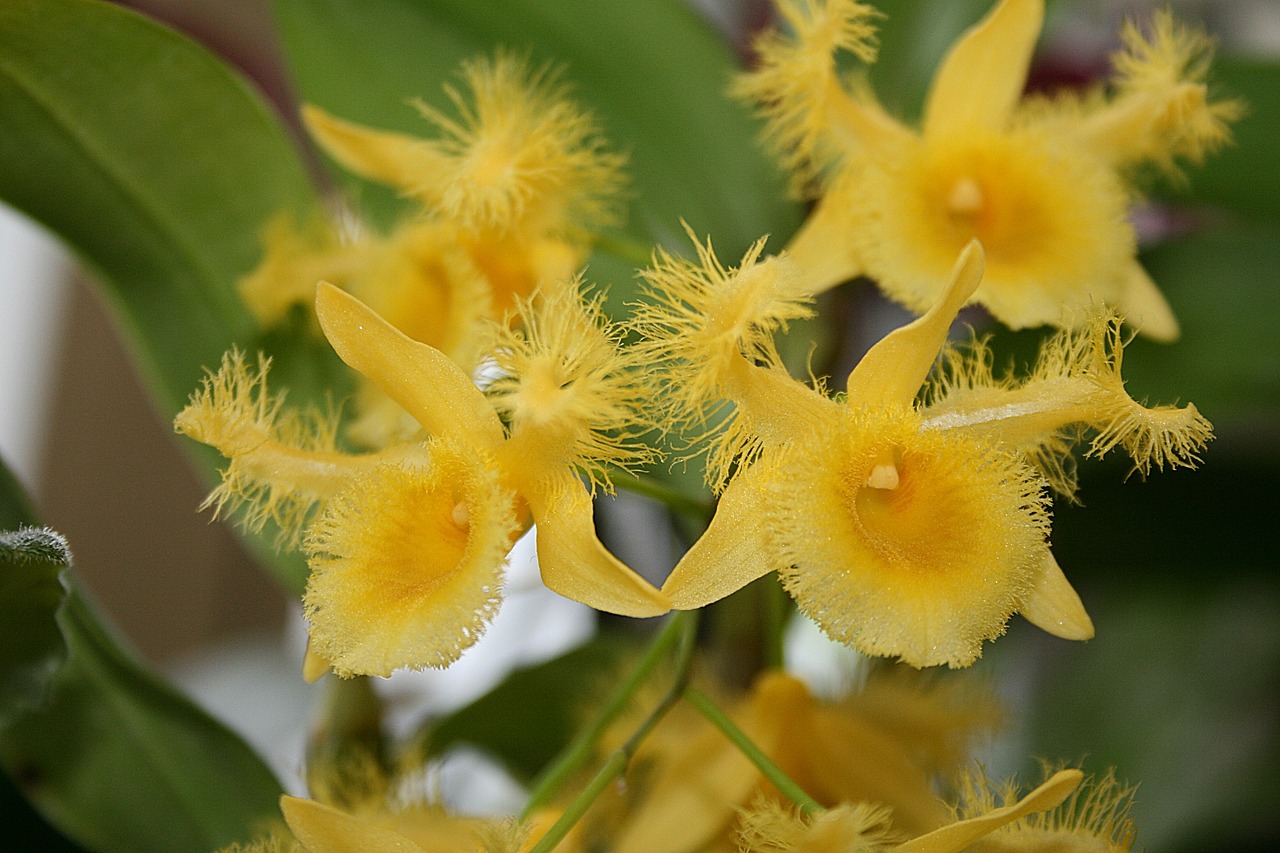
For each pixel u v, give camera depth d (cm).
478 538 25
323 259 30
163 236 30
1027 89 35
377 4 31
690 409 26
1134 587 34
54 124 29
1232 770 33
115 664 29
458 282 28
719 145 32
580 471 26
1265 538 32
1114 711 33
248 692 42
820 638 36
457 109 31
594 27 31
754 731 28
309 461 26
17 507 28
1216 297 32
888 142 29
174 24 39
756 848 26
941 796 29
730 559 25
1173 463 26
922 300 28
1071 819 26
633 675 28
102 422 50
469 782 35
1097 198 28
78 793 29
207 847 29
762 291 25
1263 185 33
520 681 32
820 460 26
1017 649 34
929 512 26
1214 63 32
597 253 30
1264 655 33
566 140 29
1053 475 26
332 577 26
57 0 28
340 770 29
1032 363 30
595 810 29
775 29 30
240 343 31
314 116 29
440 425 26
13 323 49
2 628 26
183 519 51
